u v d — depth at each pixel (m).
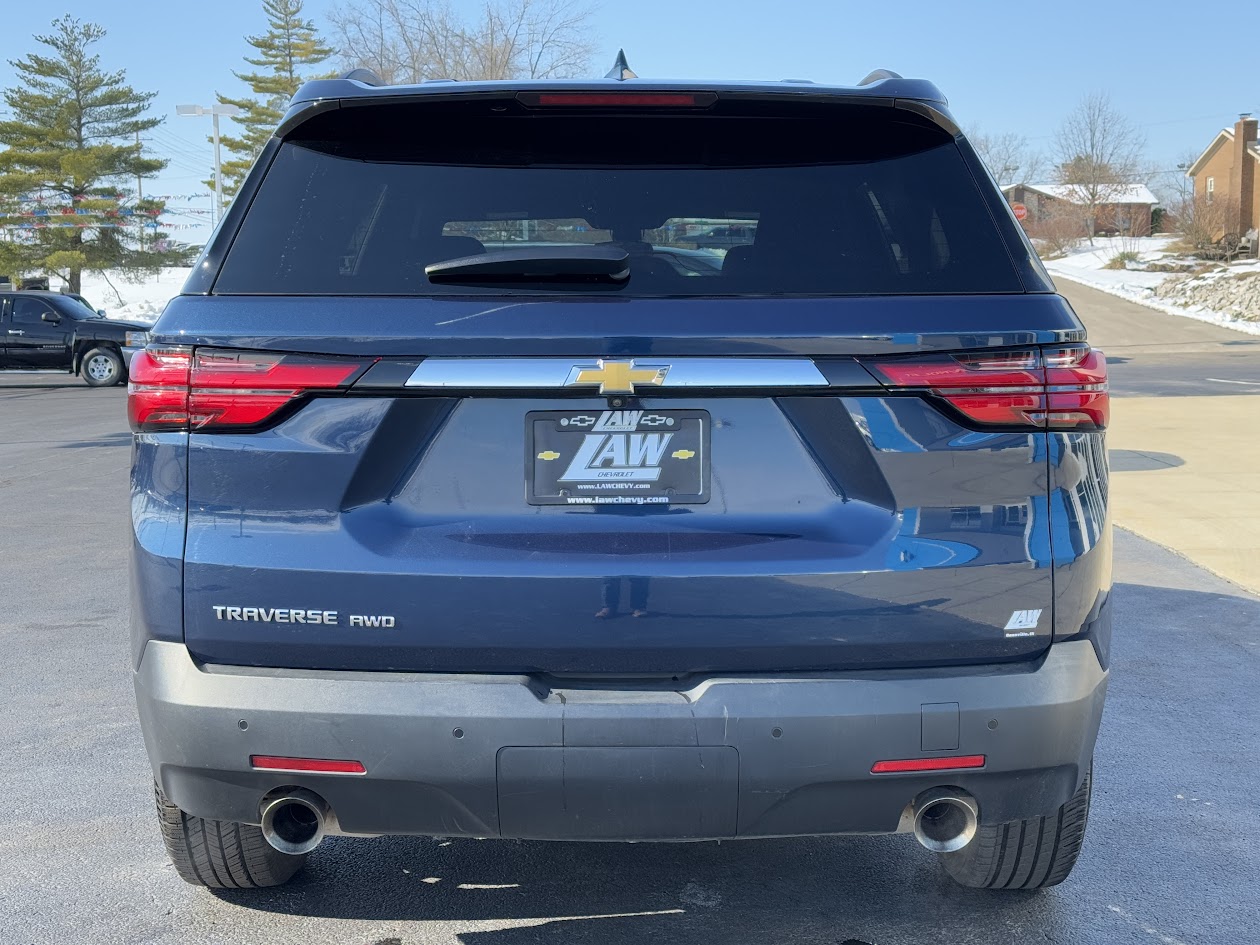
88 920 2.89
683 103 2.40
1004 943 2.80
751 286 2.26
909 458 2.22
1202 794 3.72
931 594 2.21
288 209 2.36
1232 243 58.72
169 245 62.38
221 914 2.92
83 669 4.90
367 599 2.19
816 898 3.02
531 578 2.17
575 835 2.25
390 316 2.21
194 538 2.24
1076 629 2.30
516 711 2.17
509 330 2.18
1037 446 2.26
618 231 2.35
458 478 2.22
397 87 2.40
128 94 59.03
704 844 3.34
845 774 2.21
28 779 3.77
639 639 2.19
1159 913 2.96
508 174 2.40
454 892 3.05
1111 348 30.17
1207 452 11.24
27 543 7.52
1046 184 94.94
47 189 58.75
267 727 2.20
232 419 2.21
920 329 2.21
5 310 21.48
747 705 2.18
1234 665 5.04
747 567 2.19
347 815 2.28
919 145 2.45
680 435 2.21
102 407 17.14
